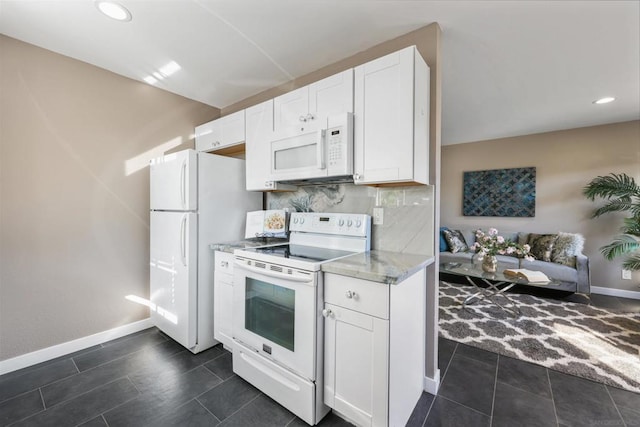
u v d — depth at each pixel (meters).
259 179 2.25
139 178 2.51
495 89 2.63
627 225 3.37
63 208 2.10
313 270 1.41
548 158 4.07
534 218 4.18
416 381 1.58
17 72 1.89
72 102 2.13
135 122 2.47
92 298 2.24
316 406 1.42
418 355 1.61
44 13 1.62
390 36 1.85
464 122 3.63
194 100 2.89
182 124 2.79
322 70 2.26
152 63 2.20
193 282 2.11
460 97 2.82
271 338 1.63
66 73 2.10
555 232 4.02
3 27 1.76
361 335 1.30
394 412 1.28
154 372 1.88
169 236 2.24
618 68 2.22
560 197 3.98
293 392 1.49
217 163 2.29
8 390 1.69
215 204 2.27
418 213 1.77
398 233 1.85
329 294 1.43
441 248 4.36
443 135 4.32
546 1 1.51
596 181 3.64
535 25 1.71
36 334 1.98
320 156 1.72
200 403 1.59
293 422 1.46
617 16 1.62
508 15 1.63
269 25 1.74
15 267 1.90
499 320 2.74
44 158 2.01
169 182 2.24
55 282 2.07
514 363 2.00
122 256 2.41
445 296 3.46
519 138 4.30
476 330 2.53
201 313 2.16
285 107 2.07
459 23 1.70
